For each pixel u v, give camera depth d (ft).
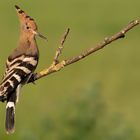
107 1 153.58
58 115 45.70
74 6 149.59
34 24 35.32
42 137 45.96
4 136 55.36
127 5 147.84
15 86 32.27
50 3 153.07
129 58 97.19
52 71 32.40
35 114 63.62
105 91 78.48
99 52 98.68
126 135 44.34
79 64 91.61
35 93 77.66
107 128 44.75
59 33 119.34
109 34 118.01
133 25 30.12
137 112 66.33
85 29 121.80
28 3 153.48
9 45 106.93
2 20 130.11
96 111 44.88
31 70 33.45
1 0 153.79
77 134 44.78
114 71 89.71
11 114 31.63
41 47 105.09
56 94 78.07
